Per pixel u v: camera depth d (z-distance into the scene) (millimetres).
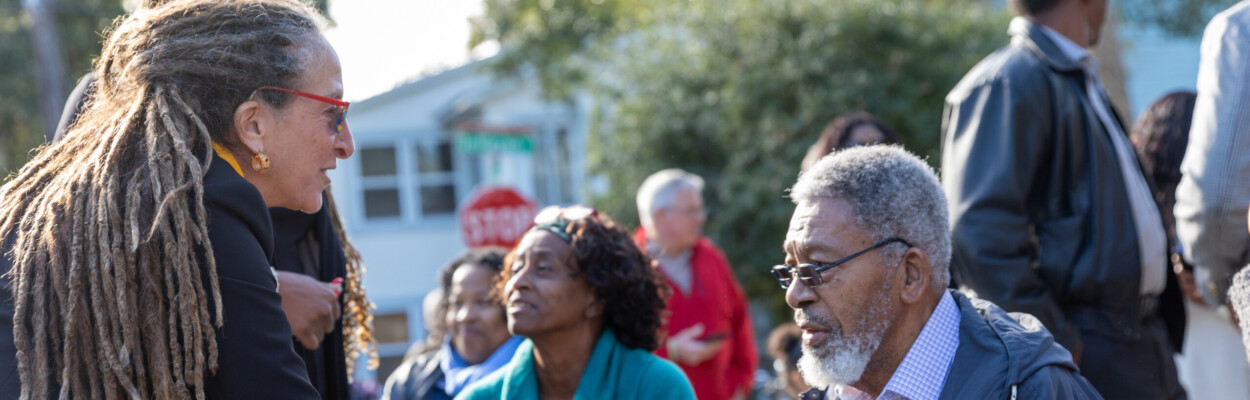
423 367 4324
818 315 2129
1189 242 2955
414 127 16656
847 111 10750
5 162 19547
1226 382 3836
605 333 3057
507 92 15961
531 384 3033
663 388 2969
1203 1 15641
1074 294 3029
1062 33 3248
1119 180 3092
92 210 1860
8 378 1845
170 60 1940
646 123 11586
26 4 15531
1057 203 3092
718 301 5129
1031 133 3066
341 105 2096
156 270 1839
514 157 15891
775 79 10969
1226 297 2928
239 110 1967
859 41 11023
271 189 2072
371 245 16391
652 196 5164
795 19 11156
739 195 10836
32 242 1878
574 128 15961
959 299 2229
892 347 2152
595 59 12945
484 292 4016
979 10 11891
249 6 2023
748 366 5504
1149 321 3178
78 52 19234
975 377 2014
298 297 2416
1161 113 3910
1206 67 2869
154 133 1896
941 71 10984
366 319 2826
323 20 2189
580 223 3045
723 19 11492
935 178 2199
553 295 2955
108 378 1829
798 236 2162
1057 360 2008
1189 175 2906
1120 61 7250
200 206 1846
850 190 2131
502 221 8375
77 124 2098
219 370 1854
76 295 1824
